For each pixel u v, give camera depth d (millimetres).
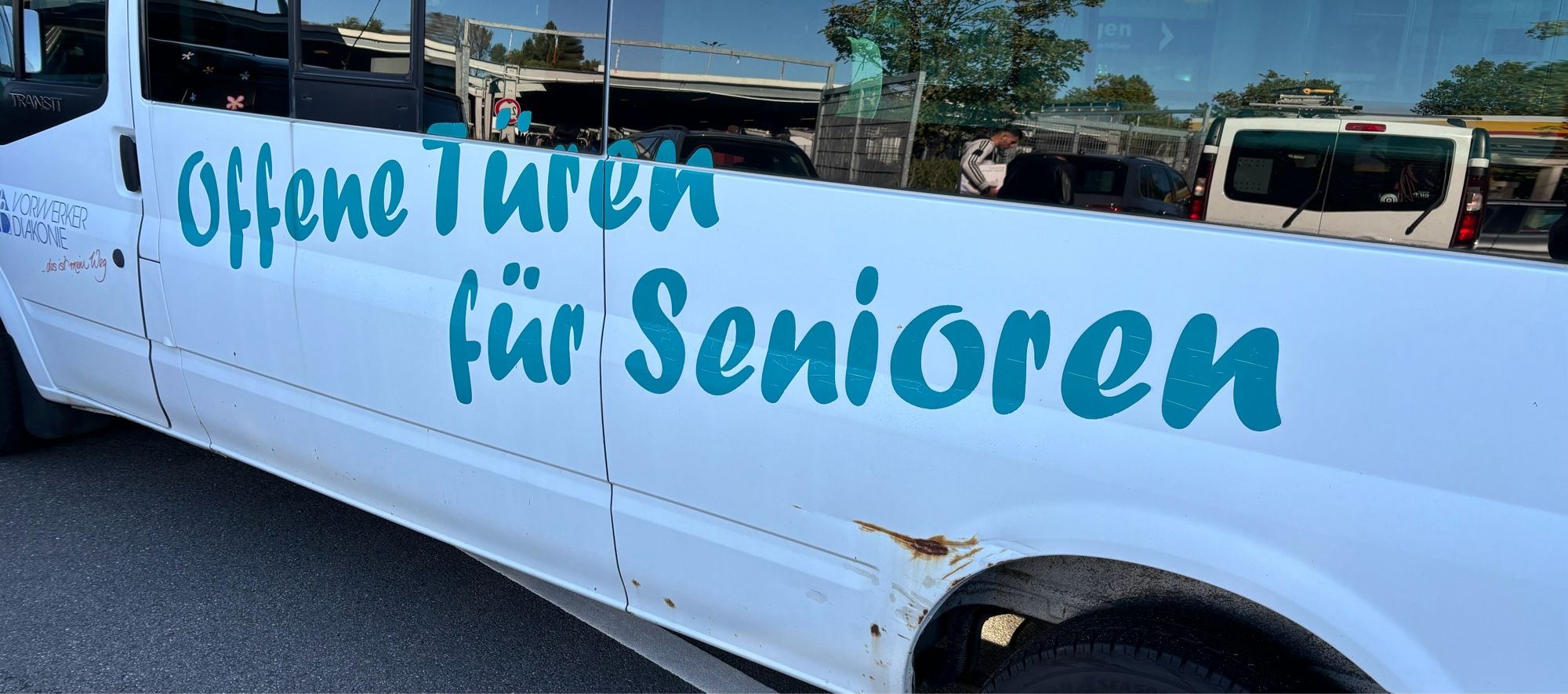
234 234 3010
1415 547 1524
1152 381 1702
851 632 2100
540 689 2832
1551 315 1435
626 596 2482
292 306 2883
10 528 3562
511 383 2482
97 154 3344
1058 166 1831
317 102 2768
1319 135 1634
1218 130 1718
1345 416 1564
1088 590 2039
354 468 2898
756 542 2178
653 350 2234
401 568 3461
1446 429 1500
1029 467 1810
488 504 2621
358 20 2643
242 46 2883
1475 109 1547
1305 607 1609
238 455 3268
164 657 2859
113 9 3174
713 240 2145
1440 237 1556
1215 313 1653
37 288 3676
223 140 2990
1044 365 1793
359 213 2721
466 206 2520
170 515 3750
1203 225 1703
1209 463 1662
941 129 1938
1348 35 1628
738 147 2154
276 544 3572
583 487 2436
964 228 1862
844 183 2029
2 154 3707
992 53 1890
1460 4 1556
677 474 2248
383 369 2729
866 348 1970
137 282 3291
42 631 2949
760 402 2092
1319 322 1580
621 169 2270
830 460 2023
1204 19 1725
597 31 2283
